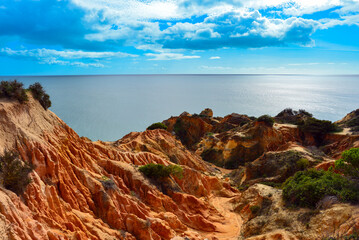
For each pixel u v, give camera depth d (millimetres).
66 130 35156
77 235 20609
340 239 21250
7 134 23750
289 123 101812
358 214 22656
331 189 27625
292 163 55969
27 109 28312
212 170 71562
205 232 33031
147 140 61094
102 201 27297
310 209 27594
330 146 81438
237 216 38000
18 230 16500
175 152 63094
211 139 97625
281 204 31453
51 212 21750
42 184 23078
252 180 58062
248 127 92500
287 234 25938
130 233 26109
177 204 36562
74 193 26109
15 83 27609
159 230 27625
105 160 35938
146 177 37594
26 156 23984
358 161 34438
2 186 19797
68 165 27734
